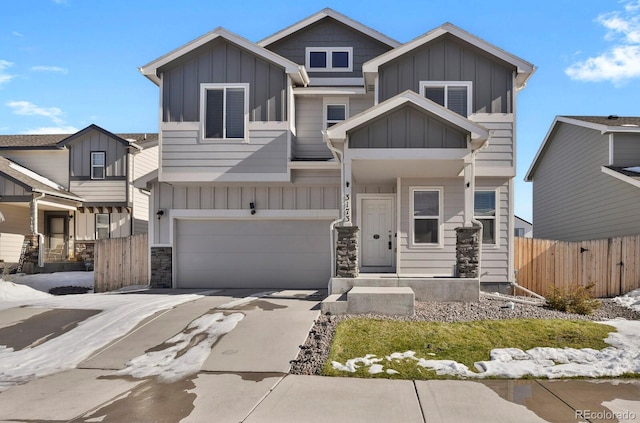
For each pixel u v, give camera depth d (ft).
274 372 22.24
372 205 45.27
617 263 42.93
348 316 30.14
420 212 42.01
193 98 43.55
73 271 65.62
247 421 16.84
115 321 30.71
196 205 46.16
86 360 24.47
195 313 31.99
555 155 70.08
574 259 43.57
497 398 18.86
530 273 44.24
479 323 28.07
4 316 33.14
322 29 52.44
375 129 35.65
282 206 45.68
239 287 46.24
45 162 74.74
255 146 43.21
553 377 21.15
